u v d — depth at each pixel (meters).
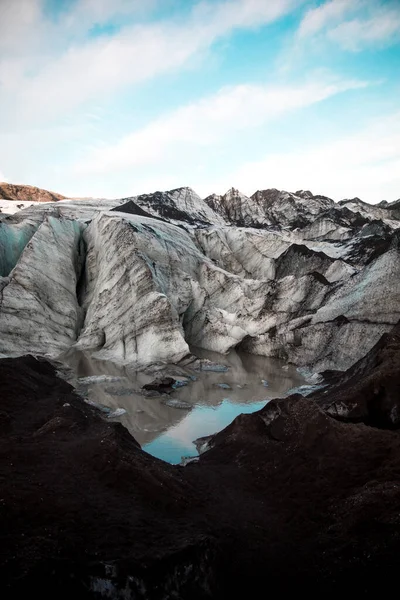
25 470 11.03
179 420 20.17
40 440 13.63
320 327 31.72
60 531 8.26
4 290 31.52
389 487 10.64
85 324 34.44
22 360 23.03
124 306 32.59
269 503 11.70
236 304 40.03
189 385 26.34
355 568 8.40
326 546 9.34
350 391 16.92
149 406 21.92
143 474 11.12
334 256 45.47
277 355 34.47
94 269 39.12
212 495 11.83
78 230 42.97
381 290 28.81
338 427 14.02
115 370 28.34
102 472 11.20
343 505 10.62
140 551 7.93
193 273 41.69
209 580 7.85
